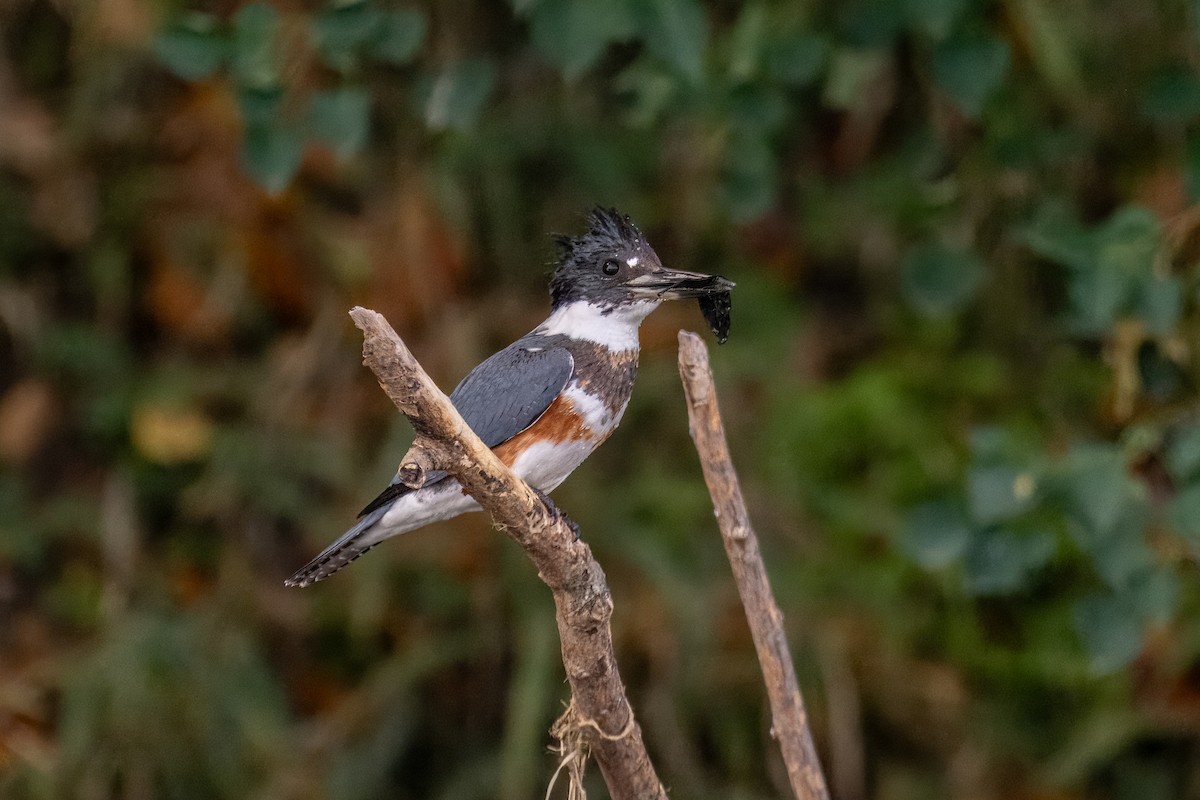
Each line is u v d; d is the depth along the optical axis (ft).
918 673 33.37
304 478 35.32
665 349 35.19
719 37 31.04
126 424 34.76
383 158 35.04
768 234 36.73
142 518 35.19
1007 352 35.32
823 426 34.24
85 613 34.24
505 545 32.99
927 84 32.07
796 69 26.91
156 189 35.12
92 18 34.55
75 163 35.32
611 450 34.83
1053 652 32.50
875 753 33.47
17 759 31.73
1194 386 29.40
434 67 30.78
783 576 33.30
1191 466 23.72
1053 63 30.07
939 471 33.32
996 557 24.98
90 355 34.94
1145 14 32.09
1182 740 33.17
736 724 32.53
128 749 31.73
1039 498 24.11
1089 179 32.83
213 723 32.24
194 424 34.42
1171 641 31.53
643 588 33.22
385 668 33.27
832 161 35.01
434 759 33.68
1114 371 30.25
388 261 34.65
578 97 34.37
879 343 37.09
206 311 35.17
